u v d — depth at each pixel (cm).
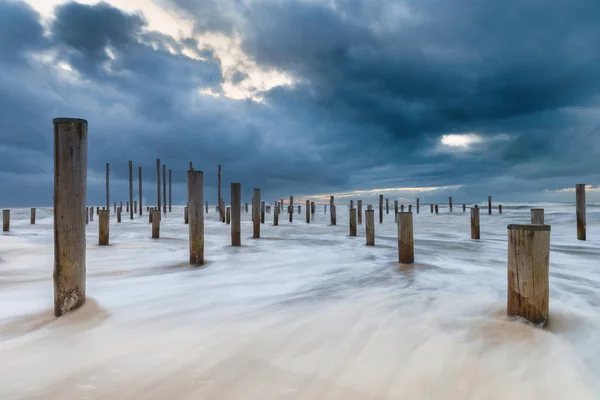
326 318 310
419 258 731
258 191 1209
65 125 330
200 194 639
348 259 712
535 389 204
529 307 295
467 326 289
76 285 337
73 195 332
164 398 186
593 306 357
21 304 373
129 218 2711
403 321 302
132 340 263
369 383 205
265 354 238
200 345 253
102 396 187
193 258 635
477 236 1196
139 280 505
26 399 184
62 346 253
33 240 1064
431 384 206
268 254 784
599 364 233
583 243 1056
